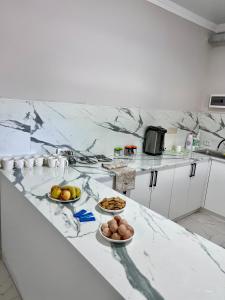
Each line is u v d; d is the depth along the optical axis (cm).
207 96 396
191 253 111
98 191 174
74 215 136
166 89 338
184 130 381
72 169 225
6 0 192
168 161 294
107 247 110
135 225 132
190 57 358
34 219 148
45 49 219
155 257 106
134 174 240
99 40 253
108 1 251
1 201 210
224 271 100
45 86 227
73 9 228
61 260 122
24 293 178
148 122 325
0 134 209
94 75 258
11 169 206
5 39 198
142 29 288
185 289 89
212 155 358
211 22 365
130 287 87
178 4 308
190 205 340
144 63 301
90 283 100
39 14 209
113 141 291
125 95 291
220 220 343
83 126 260
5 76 204
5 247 213
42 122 230
